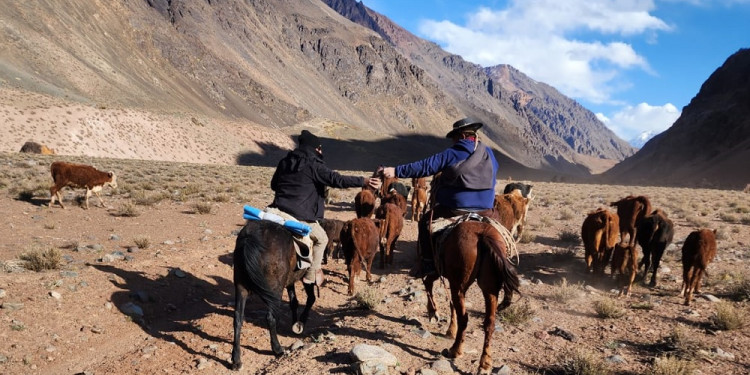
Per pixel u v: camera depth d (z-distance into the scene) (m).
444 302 9.77
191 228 15.45
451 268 6.32
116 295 8.67
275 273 6.80
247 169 52.72
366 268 11.23
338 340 7.40
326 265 12.70
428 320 8.44
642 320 8.55
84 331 7.38
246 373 6.58
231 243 13.64
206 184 30.53
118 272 9.69
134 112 105.31
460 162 6.83
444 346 7.24
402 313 8.95
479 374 6.12
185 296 9.56
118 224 15.31
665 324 8.31
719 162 173.62
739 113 198.00
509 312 8.39
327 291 10.60
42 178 25.91
